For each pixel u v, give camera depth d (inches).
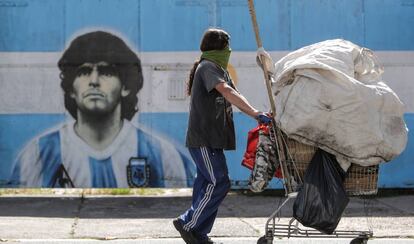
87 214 965.2
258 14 1090.1
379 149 598.2
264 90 1085.1
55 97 1083.3
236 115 1084.5
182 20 1088.2
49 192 1191.6
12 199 1100.5
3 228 852.6
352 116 591.8
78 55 1085.1
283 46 1091.9
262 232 818.8
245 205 1035.3
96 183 1084.5
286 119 600.1
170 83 1088.2
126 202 1075.3
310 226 598.9
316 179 601.6
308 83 600.1
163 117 1087.0
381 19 1098.7
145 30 1087.6
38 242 757.3
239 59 1085.8
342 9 1095.0
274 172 635.5
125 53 1087.0
